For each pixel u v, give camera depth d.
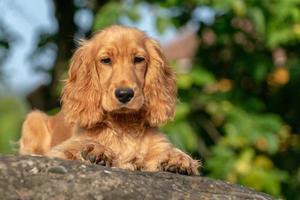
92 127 6.91
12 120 14.41
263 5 10.91
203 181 5.98
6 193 5.34
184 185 5.86
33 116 8.10
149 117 6.93
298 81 11.76
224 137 11.21
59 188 5.44
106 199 5.47
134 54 6.85
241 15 10.84
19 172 5.46
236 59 11.53
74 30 12.42
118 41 6.86
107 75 6.83
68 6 12.38
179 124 10.51
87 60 7.02
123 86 6.61
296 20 11.01
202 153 11.22
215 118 11.40
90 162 6.27
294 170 11.91
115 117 6.82
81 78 7.02
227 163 10.84
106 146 6.75
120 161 6.76
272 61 11.55
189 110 10.80
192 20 11.31
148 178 5.77
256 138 10.90
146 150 6.85
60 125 7.68
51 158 5.62
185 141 10.45
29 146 7.99
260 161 11.04
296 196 11.80
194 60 11.57
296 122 12.10
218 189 5.95
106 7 10.81
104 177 5.58
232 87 11.55
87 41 7.20
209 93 11.26
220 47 11.55
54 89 12.29
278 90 11.95
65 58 12.25
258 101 11.36
